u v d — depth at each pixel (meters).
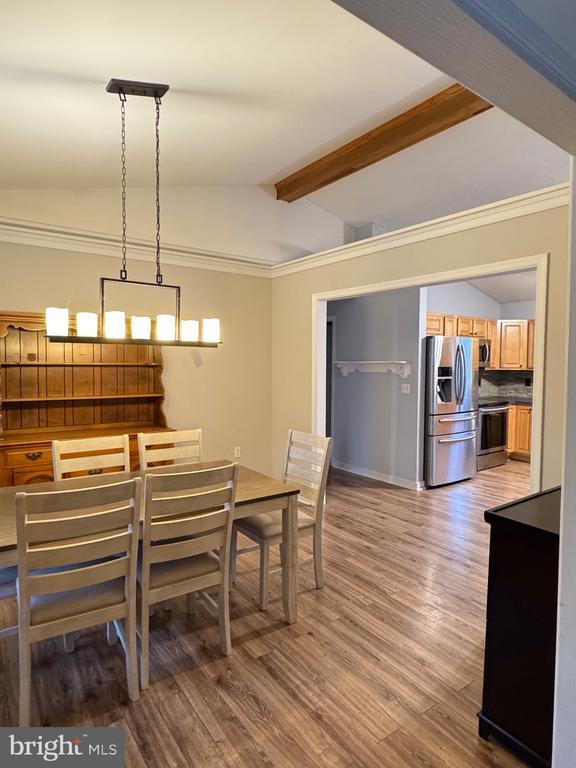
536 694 1.65
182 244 4.45
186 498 2.05
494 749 1.75
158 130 2.81
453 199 4.57
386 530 3.99
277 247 5.05
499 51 0.91
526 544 1.66
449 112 3.03
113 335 2.58
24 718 1.78
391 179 4.44
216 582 2.24
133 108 2.45
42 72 1.98
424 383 5.27
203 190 4.55
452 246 3.40
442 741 1.79
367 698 2.01
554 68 0.98
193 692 2.04
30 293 3.76
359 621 2.60
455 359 5.40
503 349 7.22
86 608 1.89
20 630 1.75
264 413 5.25
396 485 5.44
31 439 3.48
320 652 2.32
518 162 3.80
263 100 2.64
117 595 1.96
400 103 3.03
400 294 5.34
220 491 2.15
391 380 5.50
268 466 5.31
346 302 6.04
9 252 3.67
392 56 2.34
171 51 1.96
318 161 4.16
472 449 5.73
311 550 3.57
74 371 3.91
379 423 5.67
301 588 2.97
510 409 6.88
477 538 3.81
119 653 2.32
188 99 2.44
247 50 2.05
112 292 4.17
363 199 4.94
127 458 3.07
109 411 4.10
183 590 2.14
